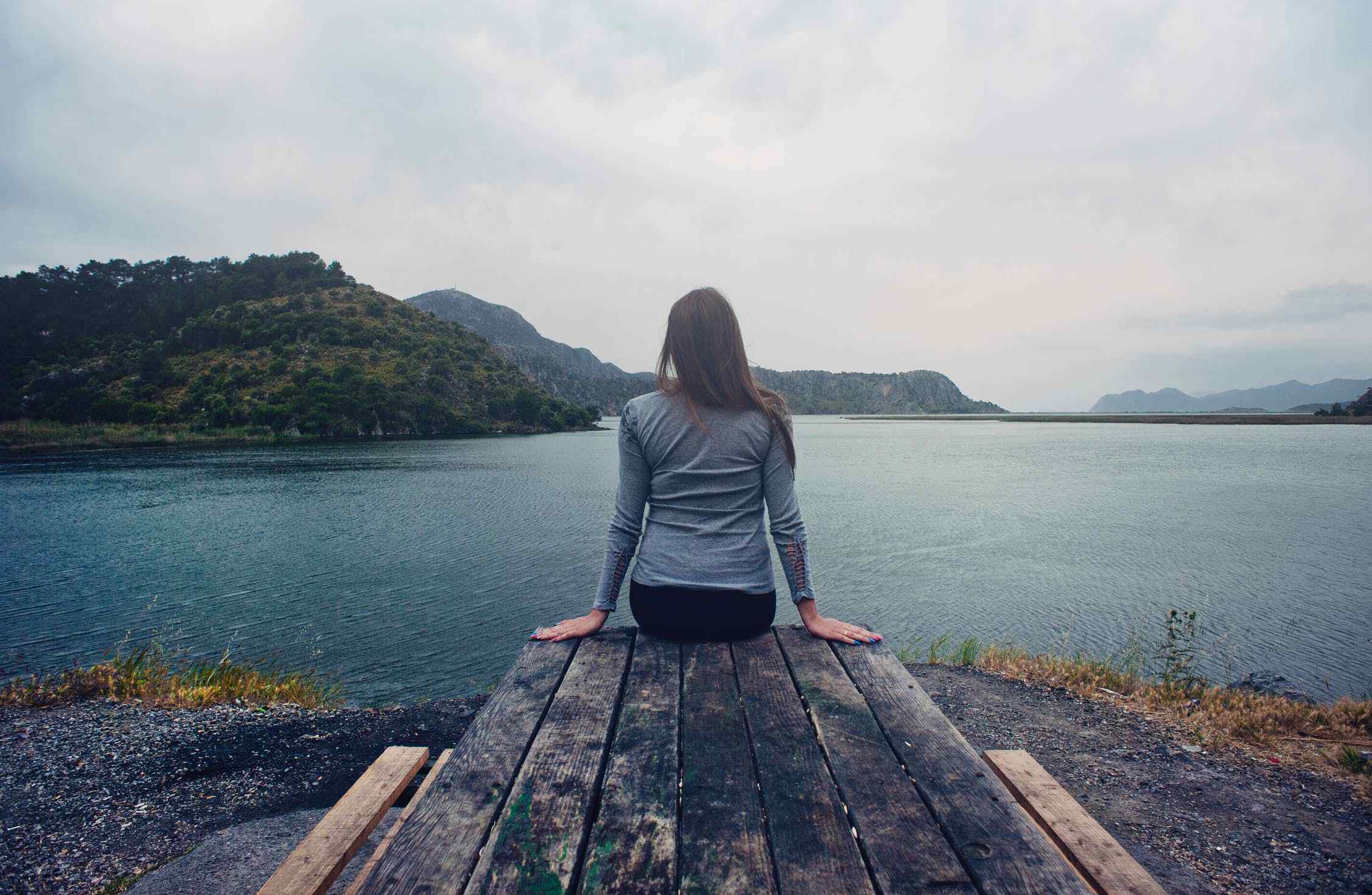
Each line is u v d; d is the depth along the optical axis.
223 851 3.56
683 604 2.46
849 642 2.54
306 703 6.85
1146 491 37.06
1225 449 75.50
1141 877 1.78
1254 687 7.57
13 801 4.24
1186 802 4.00
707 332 2.39
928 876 1.29
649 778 1.65
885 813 1.50
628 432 2.54
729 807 1.54
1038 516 28.27
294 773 4.69
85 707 6.00
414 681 10.52
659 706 2.05
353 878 2.99
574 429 136.75
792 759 1.74
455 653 11.84
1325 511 29.03
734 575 2.44
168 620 13.95
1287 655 11.61
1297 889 3.16
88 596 15.88
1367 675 10.66
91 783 4.50
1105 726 5.24
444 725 5.62
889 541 22.77
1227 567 18.66
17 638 12.81
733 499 2.47
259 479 43.56
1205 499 33.50
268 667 11.11
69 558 20.08
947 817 1.49
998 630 13.38
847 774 1.66
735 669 2.31
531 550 21.22
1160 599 15.45
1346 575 17.67
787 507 2.55
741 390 2.41
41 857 3.61
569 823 1.46
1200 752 4.72
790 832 1.44
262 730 5.47
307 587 16.62
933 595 16.00
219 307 138.00
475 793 1.60
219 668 7.64
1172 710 5.59
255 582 17.16
